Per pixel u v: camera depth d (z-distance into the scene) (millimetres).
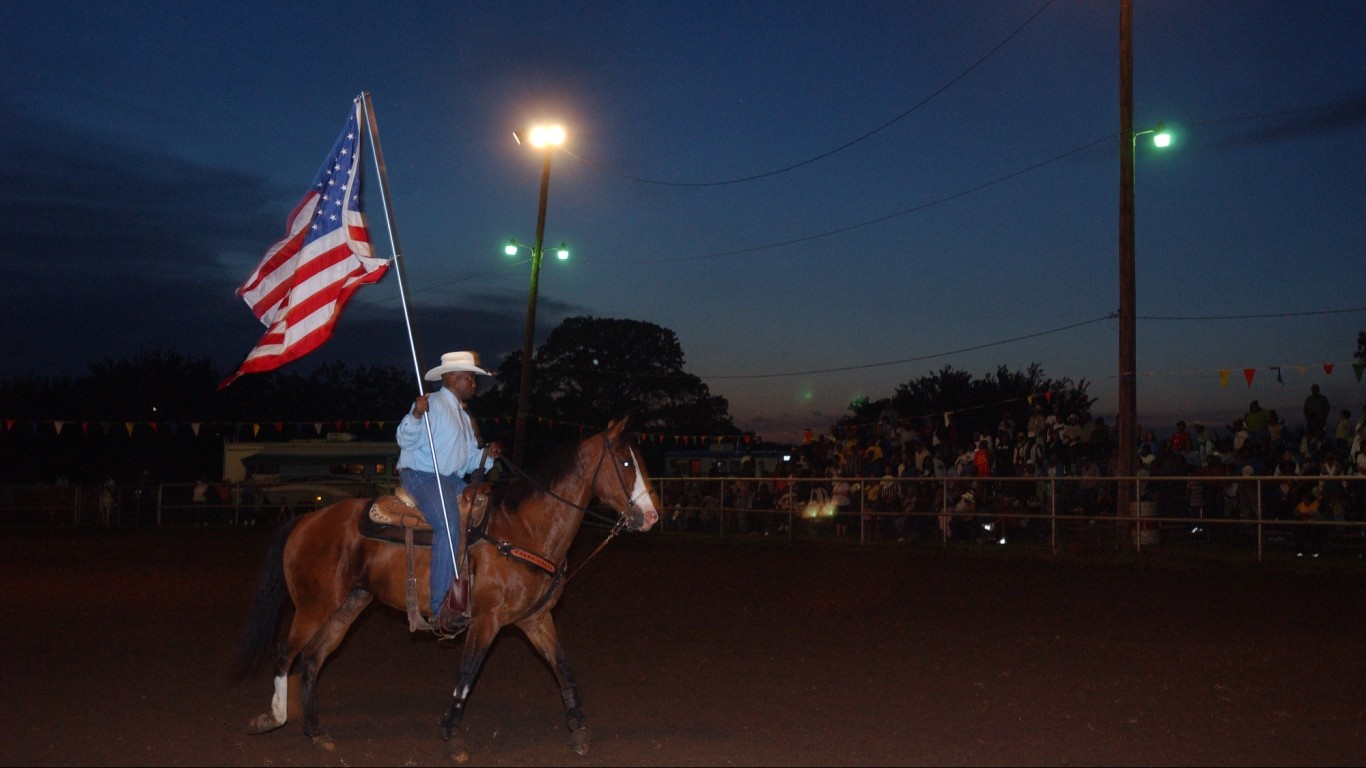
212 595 17609
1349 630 12523
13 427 58312
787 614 14703
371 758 7750
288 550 8477
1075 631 12750
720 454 39594
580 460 8297
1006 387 51688
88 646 12531
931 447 26141
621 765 7516
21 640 12977
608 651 12000
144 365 62500
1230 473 20344
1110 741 7875
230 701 9625
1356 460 19172
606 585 18484
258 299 8953
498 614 8086
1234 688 9586
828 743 7938
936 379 53781
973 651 11586
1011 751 7652
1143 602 14984
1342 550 18594
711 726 8508
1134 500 20703
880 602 15672
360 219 8914
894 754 7613
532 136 27938
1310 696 9242
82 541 30906
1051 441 23938
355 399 73688
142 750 7941
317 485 37750
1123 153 22359
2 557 25203
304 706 8188
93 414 59875
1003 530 22391
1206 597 15320
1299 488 19062
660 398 60219
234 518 37438
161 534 34094
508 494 8383
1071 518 20984
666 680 10344
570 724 7887
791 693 9656
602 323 60125
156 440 61062
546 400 59594
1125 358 21906
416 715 9102
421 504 8078
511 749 7984
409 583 8148
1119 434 21750
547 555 8203
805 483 26453
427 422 8125
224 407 63875
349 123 9008
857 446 28266
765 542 25844
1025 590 16562
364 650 12188
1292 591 15750
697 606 15664
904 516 23891
